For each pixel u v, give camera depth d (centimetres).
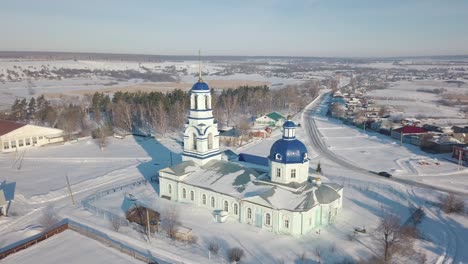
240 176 6806
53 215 6756
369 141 13575
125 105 15112
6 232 6153
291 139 6388
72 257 5262
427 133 13325
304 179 6438
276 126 15938
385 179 9019
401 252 5338
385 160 10869
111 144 12556
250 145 12512
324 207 6153
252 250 5428
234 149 11825
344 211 6838
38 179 8856
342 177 9119
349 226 6219
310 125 16775
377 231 6012
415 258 5212
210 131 7350
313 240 5734
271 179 6488
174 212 6669
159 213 6562
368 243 5641
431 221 6494
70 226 6147
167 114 15038
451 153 11606
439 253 5375
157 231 5991
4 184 8494
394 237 5216
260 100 19762
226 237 5812
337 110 19488
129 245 5609
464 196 7875
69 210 6969
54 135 12650
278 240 5725
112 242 5584
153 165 9975
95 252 5400
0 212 6812
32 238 5897
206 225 6216
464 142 12300
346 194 7762
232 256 5181
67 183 8519
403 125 15075
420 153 11694
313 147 12588
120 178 8906
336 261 5141
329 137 14238
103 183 8544
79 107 16238
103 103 17062
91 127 14938
